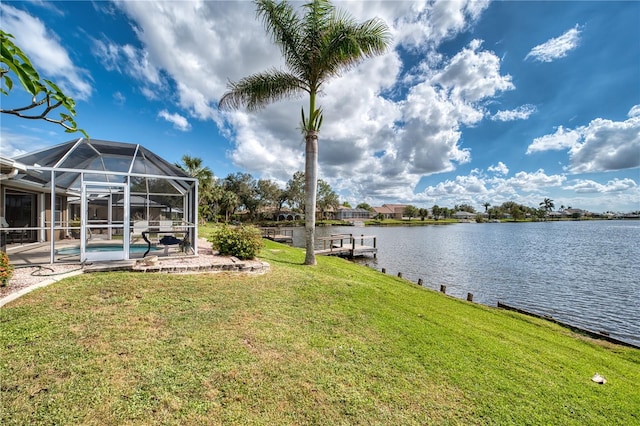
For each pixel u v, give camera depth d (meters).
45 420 2.24
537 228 58.28
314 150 9.33
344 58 8.21
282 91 9.35
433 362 3.79
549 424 2.81
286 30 8.59
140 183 8.93
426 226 68.81
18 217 9.70
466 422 2.72
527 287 12.60
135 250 9.83
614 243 29.00
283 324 4.42
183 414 2.44
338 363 3.50
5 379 2.64
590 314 9.44
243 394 2.77
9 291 4.55
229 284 6.00
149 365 3.05
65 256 7.60
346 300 5.88
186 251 8.57
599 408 3.20
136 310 4.34
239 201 55.31
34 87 1.38
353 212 85.00
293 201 63.28
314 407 2.71
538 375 3.79
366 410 2.74
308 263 9.58
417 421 2.67
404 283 10.34
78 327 3.70
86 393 2.57
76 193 10.95
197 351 3.41
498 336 5.31
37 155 6.84
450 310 6.80
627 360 5.23
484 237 36.56
